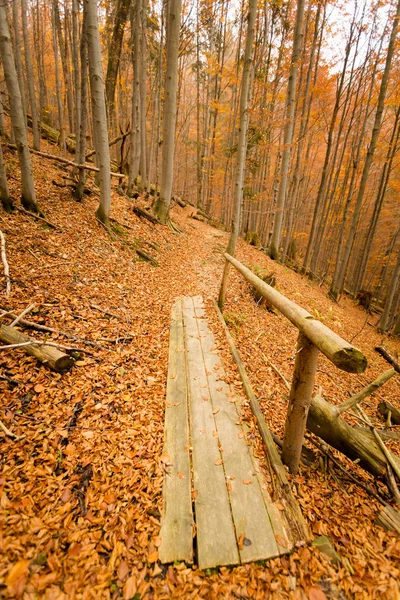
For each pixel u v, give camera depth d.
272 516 2.10
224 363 4.16
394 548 2.03
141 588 1.62
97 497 2.11
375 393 5.51
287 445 2.47
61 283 4.88
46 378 3.09
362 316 14.59
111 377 3.45
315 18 11.91
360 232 24.16
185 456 2.57
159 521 2.01
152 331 4.81
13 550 1.66
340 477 2.81
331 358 1.66
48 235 5.93
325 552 1.91
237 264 4.88
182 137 23.86
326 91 12.62
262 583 1.71
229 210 22.50
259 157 15.85
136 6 9.59
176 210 17.58
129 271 6.61
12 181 7.18
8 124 11.96
